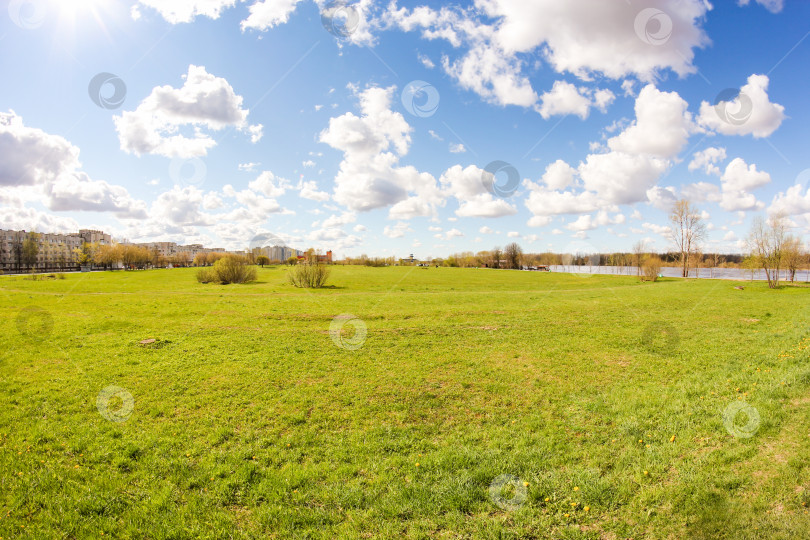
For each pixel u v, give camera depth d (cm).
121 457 701
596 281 6209
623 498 554
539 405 955
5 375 1214
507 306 3003
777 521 477
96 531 511
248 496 591
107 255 10581
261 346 1628
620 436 749
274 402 998
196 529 516
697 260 6812
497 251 12312
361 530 510
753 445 657
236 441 780
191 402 994
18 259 11956
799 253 4741
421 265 12438
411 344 1672
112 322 2145
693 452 657
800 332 1602
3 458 695
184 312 2588
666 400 915
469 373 1245
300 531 510
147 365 1335
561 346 1600
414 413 921
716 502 523
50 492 596
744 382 985
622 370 1230
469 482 605
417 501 563
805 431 680
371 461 688
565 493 572
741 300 3225
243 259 5619
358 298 3606
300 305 3027
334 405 977
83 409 944
